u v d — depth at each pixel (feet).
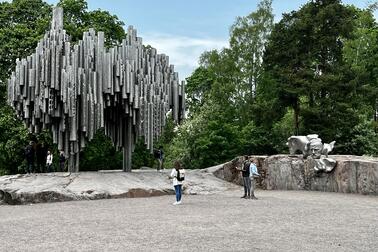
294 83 135.95
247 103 160.15
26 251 31.24
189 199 69.21
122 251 30.96
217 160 133.80
